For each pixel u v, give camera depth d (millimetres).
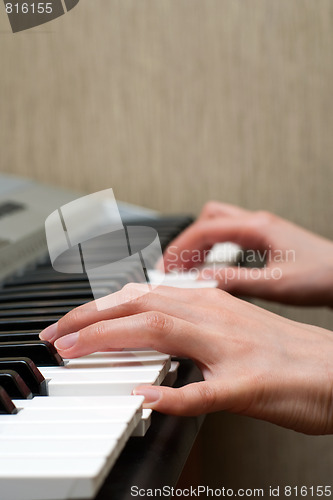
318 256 1082
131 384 684
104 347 718
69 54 1337
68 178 1374
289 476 1486
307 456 1484
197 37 1326
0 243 924
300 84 1332
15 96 1354
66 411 651
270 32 1319
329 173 1356
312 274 1055
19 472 592
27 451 608
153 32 1326
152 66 1338
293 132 1349
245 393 716
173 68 1337
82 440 616
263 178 1363
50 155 1371
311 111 1339
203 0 1314
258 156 1356
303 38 1318
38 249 967
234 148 1356
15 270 907
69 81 1345
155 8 1319
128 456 657
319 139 1349
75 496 589
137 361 713
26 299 825
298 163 1356
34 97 1352
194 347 726
